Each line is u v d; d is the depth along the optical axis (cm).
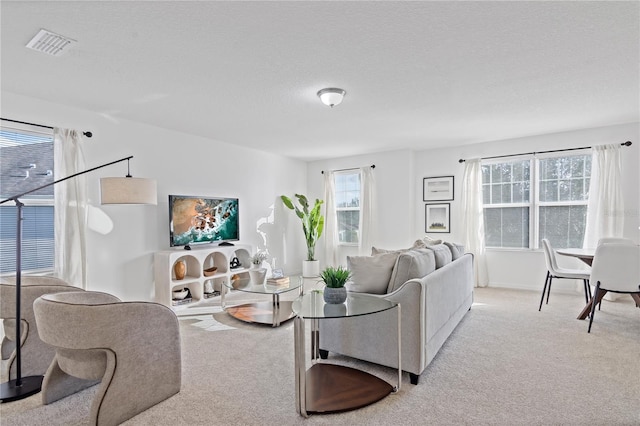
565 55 258
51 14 200
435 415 200
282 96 340
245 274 544
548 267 418
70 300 213
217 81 302
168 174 460
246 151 580
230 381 244
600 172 461
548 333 333
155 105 364
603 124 456
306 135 501
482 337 324
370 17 207
